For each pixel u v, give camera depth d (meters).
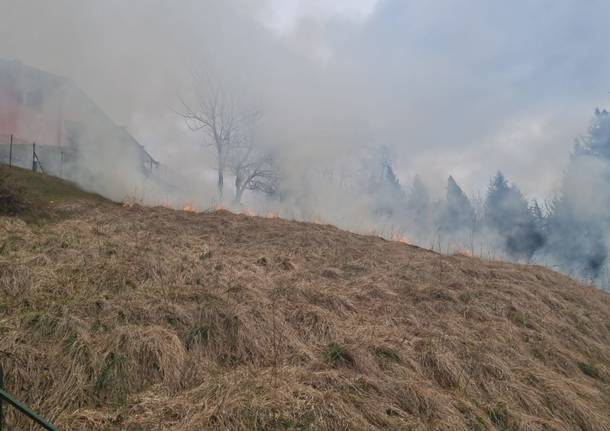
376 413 2.95
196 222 7.32
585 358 4.67
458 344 4.02
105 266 4.41
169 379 3.04
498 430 3.12
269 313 3.92
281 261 5.61
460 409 3.22
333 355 3.50
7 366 2.79
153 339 3.23
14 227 5.38
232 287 4.29
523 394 3.53
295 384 3.04
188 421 2.65
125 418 2.67
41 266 4.25
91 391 2.85
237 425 2.67
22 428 2.51
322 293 4.60
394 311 4.61
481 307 5.09
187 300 3.97
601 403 3.77
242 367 3.30
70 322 3.28
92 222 6.44
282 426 2.71
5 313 3.38
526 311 5.21
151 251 5.05
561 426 3.30
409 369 3.52
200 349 3.40
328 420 2.79
